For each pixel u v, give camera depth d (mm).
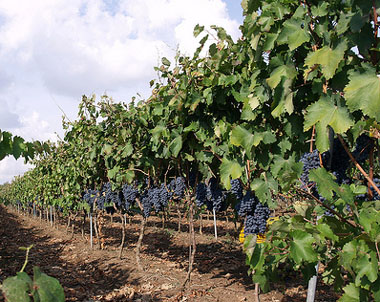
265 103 3574
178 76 4922
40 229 15742
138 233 12844
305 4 2562
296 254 2166
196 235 11758
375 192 2426
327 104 2387
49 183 14055
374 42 2113
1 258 8906
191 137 5180
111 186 7914
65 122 9914
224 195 5387
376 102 1988
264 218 3766
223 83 4074
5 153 3895
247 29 3230
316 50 2443
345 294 2062
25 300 1369
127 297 5629
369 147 2404
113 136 7418
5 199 38781
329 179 2049
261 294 5434
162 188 6367
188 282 6125
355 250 1928
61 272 7512
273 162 3523
